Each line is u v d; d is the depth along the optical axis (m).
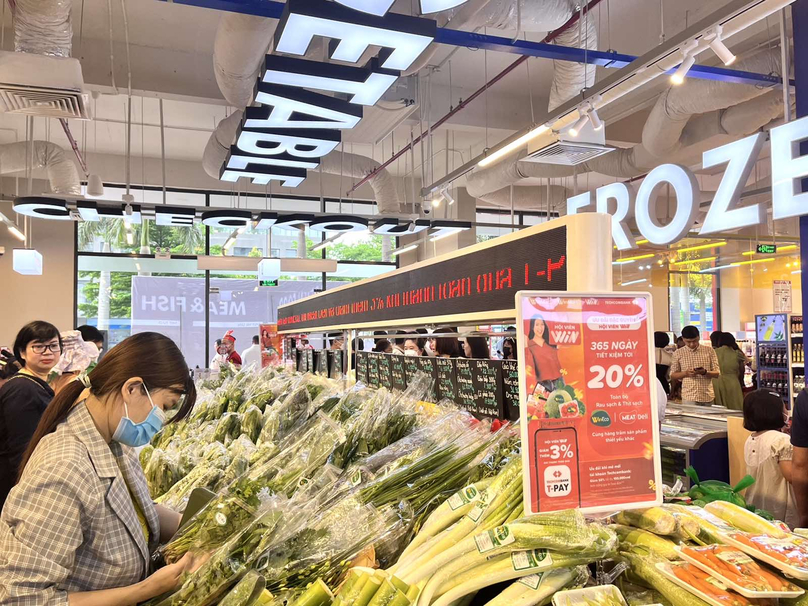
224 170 7.15
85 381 1.50
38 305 10.71
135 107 8.60
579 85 5.82
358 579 1.11
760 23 6.00
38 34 4.35
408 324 2.59
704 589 1.09
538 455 1.28
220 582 1.29
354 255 13.29
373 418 2.00
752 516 1.34
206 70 7.07
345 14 3.64
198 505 1.62
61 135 9.73
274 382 3.21
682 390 7.39
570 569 1.20
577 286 1.42
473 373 2.55
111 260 11.44
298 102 5.11
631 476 1.35
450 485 1.52
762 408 3.64
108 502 1.41
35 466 1.35
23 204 7.42
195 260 11.98
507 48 5.14
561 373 1.32
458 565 1.18
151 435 1.52
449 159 11.47
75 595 1.30
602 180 12.13
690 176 6.06
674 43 3.71
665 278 10.02
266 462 1.97
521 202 11.40
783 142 4.46
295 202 12.55
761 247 9.48
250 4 4.14
